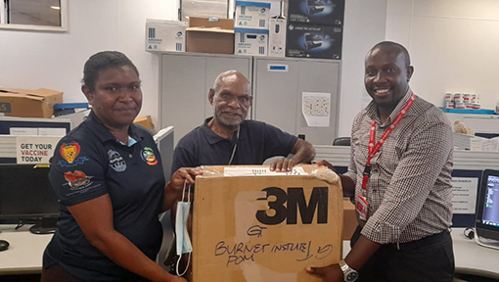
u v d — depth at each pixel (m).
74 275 1.12
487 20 4.74
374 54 1.22
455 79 4.80
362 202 1.29
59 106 3.00
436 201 1.24
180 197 1.14
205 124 1.56
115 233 1.04
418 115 1.20
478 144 2.36
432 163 1.15
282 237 0.95
